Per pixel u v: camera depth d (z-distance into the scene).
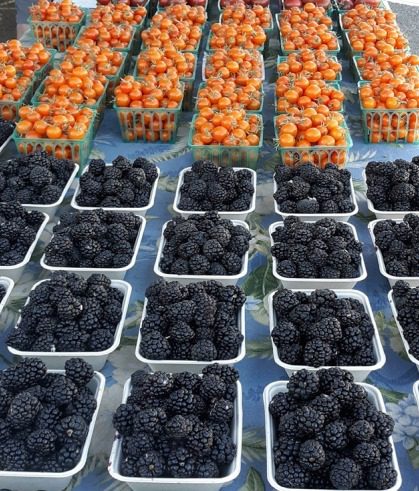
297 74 1.19
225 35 1.32
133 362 0.73
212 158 1.02
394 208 0.89
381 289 0.83
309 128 1.00
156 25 1.36
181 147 1.12
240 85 1.17
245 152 1.01
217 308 0.71
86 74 1.14
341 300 0.71
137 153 1.10
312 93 1.08
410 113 1.08
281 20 1.45
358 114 1.21
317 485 0.56
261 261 0.87
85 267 0.79
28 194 0.90
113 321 0.72
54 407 0.60
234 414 0.62
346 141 1.01
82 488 0.60
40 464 0.58
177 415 0.57
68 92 1.10
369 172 0.95
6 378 0.62
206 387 0.61
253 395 0.69
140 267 0.86
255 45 1.34
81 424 0.59
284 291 0.72
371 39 1.30
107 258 0.79
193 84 1.25
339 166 1.02
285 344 0.68
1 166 0.94
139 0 1.53
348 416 0.60
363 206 0.97
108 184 0.90
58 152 1.01
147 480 0.56
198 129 1.02
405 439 0.65
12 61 1.22
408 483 0.61
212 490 0.58
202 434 0.57
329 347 0.66
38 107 1.03
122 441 0.59
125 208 0.89
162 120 1.10
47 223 0.91
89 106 1.11
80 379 0.63
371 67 1.22
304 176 0.92
